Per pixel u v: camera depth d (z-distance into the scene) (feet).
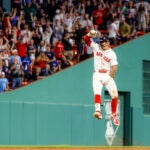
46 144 269.03
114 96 190.19
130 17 316.40
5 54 267.80
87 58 291.58
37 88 270.26
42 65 278.67
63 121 275.39
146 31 322.14
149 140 304.71
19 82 268.82
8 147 213.25
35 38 284.20
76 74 282.77
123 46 298.15
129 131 298.15
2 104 257.34
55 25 293.02
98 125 286.66
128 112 299.58
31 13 293.02
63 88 278.46
